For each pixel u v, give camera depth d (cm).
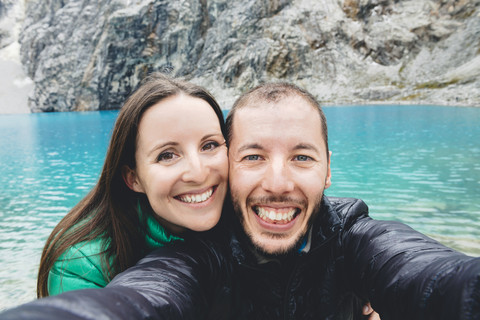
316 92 3891
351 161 1150
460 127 1666
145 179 169
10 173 1222
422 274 113
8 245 608
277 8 4453
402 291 118
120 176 193
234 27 4438
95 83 5019
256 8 4425
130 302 90
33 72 5953
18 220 741
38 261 542
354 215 172
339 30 4319
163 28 4744
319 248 154
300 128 144
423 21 4181
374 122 2012
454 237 545
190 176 159
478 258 100
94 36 5106
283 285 152
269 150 144
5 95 5606
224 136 179
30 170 1266
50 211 800
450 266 106
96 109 5119
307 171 146
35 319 64
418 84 3481
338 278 160
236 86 4153
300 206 146
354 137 1592
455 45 3859
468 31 3897
